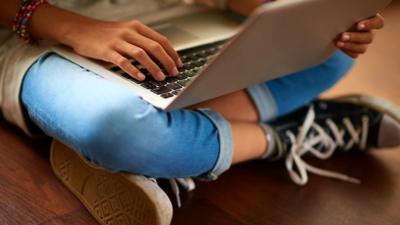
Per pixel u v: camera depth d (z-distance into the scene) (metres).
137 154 0.84
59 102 0.90
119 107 0.83
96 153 0.84
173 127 0.86
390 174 1.18
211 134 0.93
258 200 1.06
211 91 0.85
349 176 1.16
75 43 0.96
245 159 1.08
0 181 1.04
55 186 1.04
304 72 1.19
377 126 1.21
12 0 1.04
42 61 1.00
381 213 1.04
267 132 1.09
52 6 1.03
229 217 1.00
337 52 1.21
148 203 0.84
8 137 1.19
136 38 0.92
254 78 0.92
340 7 0.84
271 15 0.71
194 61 1.00
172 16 1.26
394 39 1.94
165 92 0.87
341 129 1.19
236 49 0.75
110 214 0.92
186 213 1.00
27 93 0.98
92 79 0.90
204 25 1.20
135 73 0.88
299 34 0.84
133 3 1.28
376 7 0.95
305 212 1.03
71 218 0.96
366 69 1.70
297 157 1.12
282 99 1.17
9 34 1.12
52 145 1.06
